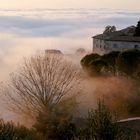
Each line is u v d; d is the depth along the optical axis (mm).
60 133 26609
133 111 45281
